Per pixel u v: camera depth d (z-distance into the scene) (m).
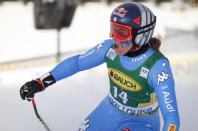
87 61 7.25
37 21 21.39
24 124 12.48
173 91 6.03
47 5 20.52
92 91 16.84
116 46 6.38
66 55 27.08
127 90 6.61
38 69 21.80
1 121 12.70
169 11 47.56
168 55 25.34
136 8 6.16
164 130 5.77
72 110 14.11
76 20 40.03
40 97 15.47
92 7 47.75
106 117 7.05
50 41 31.17
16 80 18.89
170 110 5.85
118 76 6.69
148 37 6.30
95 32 35.75
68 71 7.44
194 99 15.66
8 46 28.88
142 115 6.78
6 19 37.97
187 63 22.67
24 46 29.09
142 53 6.38
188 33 35.12
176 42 30.77
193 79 18.91
